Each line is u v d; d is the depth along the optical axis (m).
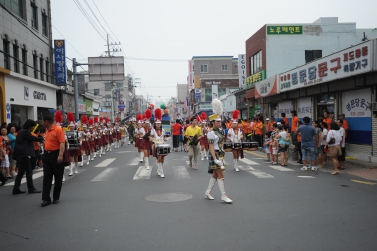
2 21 18.12
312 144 11.57
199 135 14.23
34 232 5.59
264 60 24.47
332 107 15.92
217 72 60.62
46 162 7.53
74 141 11.39
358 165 12.33
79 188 9.30
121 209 6.89
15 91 19.38
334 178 10.15
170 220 6.04
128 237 5.20
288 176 10.60
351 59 12.41
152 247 4.76
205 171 12.06
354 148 13.87
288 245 4.75
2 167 11.89
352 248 4.61
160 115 11.09
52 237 5.32
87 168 13.48
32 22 22.75
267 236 5.12
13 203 7.78
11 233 5.57
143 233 5.37
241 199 7.52
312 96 17.59
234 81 56.03
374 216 6.10
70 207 7.20
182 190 8.68
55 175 7.62
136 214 6.48
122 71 26.78
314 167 11.59
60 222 6.12
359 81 12.62
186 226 5.68
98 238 5.20
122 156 18.16
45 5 25.36
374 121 12.48
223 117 33.91
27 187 9.63
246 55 29.31
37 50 23.33
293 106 20.25
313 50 24.34
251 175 10.88
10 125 12.62
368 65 11.34
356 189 8.48
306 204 6.99
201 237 5.12
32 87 21.97
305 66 16.55
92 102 43.00
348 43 24.34
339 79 13.88
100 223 5.97
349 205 6.88
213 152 7.26
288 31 24.23
